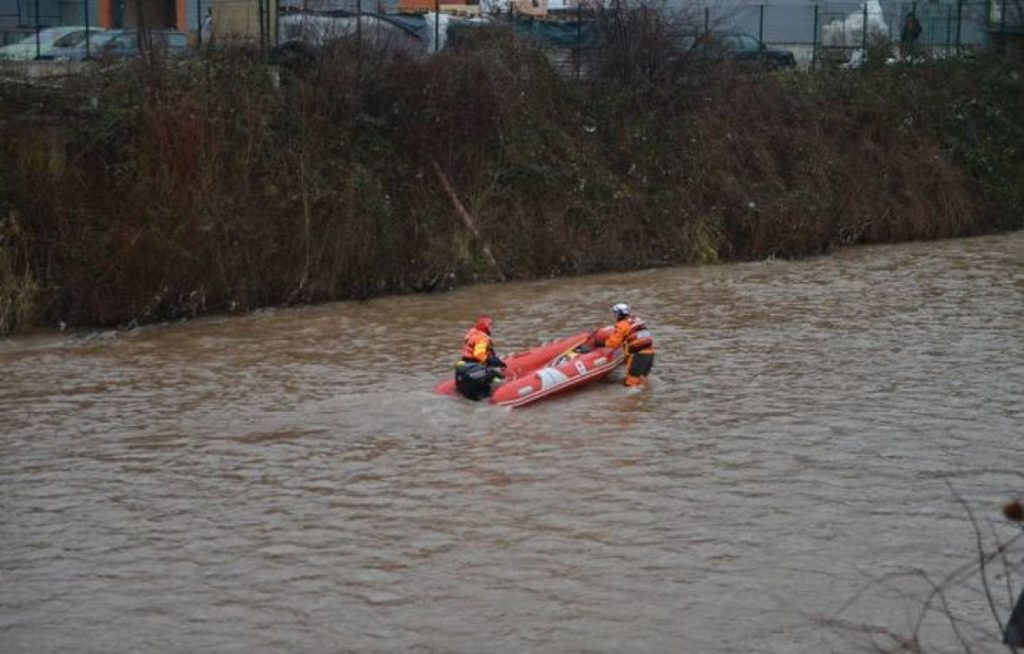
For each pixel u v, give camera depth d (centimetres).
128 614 972
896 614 955
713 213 3128
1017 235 3634
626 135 3206
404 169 2770
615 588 1011
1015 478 1291
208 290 2330
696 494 1245
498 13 3728
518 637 922
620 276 2848
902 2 4797
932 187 3566
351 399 1636
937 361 1848
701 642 911
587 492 1252
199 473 1329
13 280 2188
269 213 2444
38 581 1038
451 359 1914
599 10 3406
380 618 959
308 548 1107
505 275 2780
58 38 3088
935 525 1153
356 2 3356
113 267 2223
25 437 1477
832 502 1218
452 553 1091
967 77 4025
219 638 927
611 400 1628
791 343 2000
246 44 2650
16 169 2267
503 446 1420
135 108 2384
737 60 3581
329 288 2484
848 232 3378
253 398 1664
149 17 3353
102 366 1891
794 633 925
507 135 2944
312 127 2609
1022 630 691
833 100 3628
